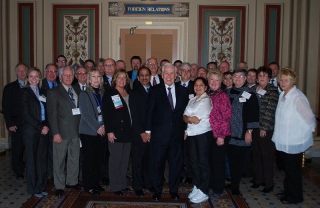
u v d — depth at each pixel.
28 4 7.04
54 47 7.20
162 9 7.17
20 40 7.08
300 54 6.63
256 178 4.50
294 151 3.84
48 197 4.09
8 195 4.15
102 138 4.16
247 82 4.67
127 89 4.42
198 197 3.97
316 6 6.48
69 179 4.30
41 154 4.07
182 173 4.86
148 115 3.99
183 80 4.63
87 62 5.82
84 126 4.07
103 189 4.33
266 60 7.17
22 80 4.92
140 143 4.09
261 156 4.34
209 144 3.91
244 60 7.18
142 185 4.20
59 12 7.17
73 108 4.09
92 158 4.12
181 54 7.23
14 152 4.79
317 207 3.90
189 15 7.15
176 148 4.03
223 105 3.85
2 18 6.78
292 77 3.83
